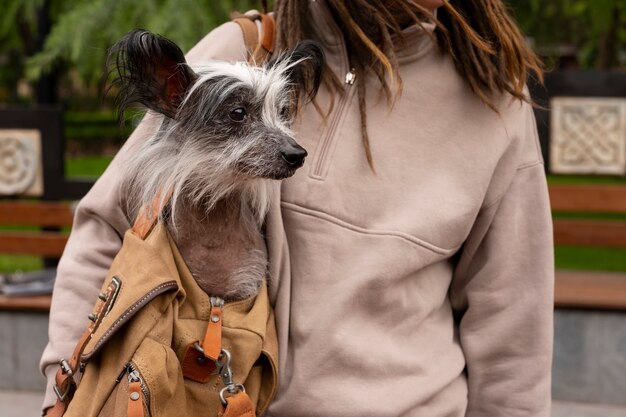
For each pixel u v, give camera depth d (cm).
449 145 170
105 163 1466
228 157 153
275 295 163
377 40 171
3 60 1526
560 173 487
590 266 773
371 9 166
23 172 507
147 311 143
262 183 158
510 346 177
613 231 470
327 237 163
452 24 172
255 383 155
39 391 457
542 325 175
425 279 172
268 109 157
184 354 146
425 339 172
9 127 506
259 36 176
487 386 181
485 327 179
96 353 143
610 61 835
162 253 149
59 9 582
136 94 156
